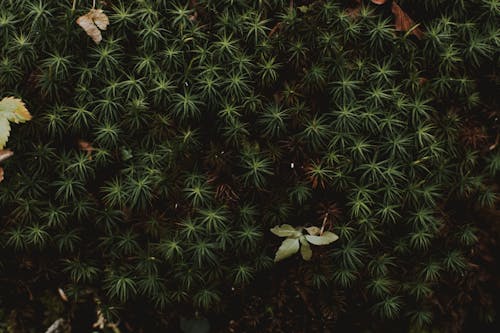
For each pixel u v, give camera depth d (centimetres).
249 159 51
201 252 51
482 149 53
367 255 52
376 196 51
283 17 51
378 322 56
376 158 51
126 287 53
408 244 52
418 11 52
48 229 52
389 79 51
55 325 55
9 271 54
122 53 50
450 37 51
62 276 54
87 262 53
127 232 52
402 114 51
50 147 51
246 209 51
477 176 53
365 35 51
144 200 50
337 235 52
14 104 49
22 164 51
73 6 49
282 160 51
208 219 51
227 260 52
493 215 54
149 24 50
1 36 50
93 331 56
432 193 51
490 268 56
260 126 51
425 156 51
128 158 51
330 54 51
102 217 51
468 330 58
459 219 54
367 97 51
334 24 51
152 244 52
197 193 50
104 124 50
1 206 51
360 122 50
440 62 51
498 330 59
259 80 51
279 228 51
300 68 51
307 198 52
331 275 52
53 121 50
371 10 51
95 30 49
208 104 50
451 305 55
